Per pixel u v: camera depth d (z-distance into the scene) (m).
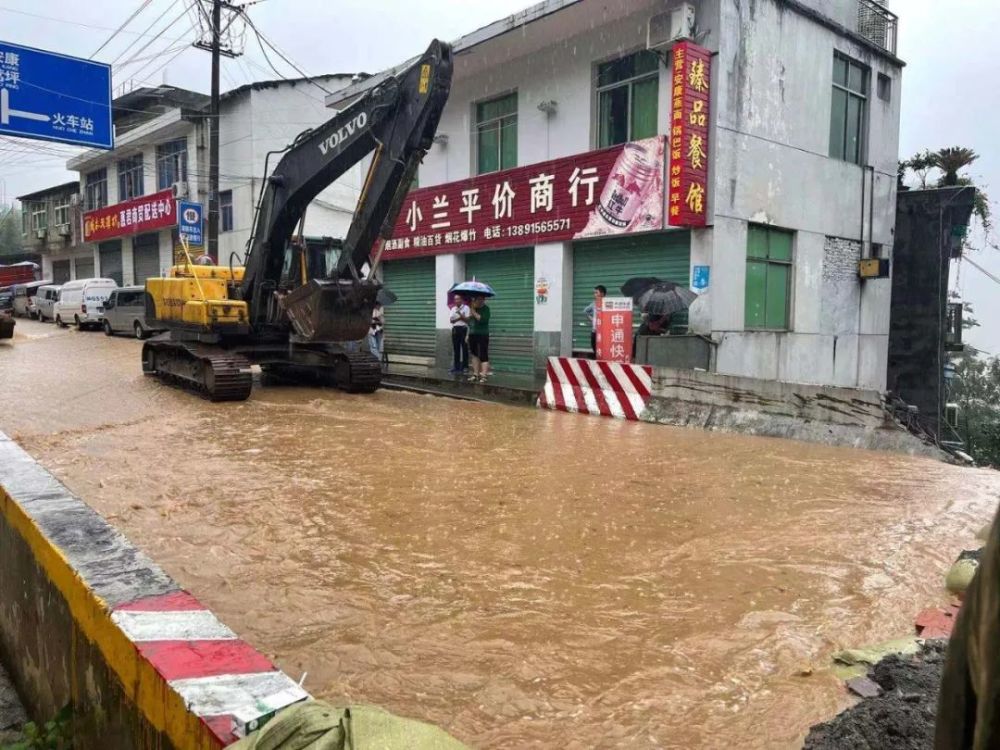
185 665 2.16
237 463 7.43
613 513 5.82
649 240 13.85
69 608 2.85
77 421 9.74
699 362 12.16
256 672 2.15
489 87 16.53
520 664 3.39
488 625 3.81
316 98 25.30
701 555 4.88
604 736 2.84
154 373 14.16
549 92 15.27
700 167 12.55
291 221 12.45
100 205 35.66
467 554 4.88
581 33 14.46
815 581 4.44
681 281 13.34
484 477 6.98
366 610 3.99
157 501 6.01
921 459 8.11
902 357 18.16
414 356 19.23
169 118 27.33
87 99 15.45
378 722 1.75
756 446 8.77
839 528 5.48
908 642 3.57
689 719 2.95
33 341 22.61
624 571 4.59
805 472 7.38
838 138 15.62
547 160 15.30
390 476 6.96
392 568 4.62
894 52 16.91
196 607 2.56
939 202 17.55
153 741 2.16
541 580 4.44
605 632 3.74
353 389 12.95
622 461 7.79
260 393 12.91
